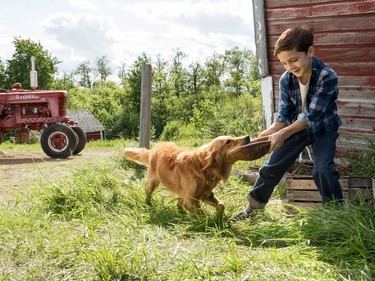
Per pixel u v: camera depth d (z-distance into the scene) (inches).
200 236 145.8
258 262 115.3
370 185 187.6
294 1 279.6
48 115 434.3
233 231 155.7
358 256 119.3
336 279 105.1
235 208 187.9
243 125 747.4
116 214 167.5
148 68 311.0
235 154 159.3
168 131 1509.6
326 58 271.3
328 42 269.3
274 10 288.5
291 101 171.6
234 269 112.4
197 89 2883.9
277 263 114.4
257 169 255.9
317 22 271.9
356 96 262.5
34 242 137.9
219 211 163.6
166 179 188.2
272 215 175.3
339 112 268.5
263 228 150.3
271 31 291.4
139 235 144.3
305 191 190.5
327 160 159.8
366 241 127.0
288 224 148.6
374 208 156.5
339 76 267.3
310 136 164.1
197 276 109.0
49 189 198.4
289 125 161.8
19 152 459.8
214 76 2974.9
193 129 1418.6
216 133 797.9
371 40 255.1
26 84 2158.0
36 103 433.7
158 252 123.6
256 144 157.0
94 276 112.7
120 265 114.6
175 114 2443.4
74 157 406.6
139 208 183.5
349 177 189.9
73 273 115.5
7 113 434.9
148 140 314.3
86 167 267.1
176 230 153.6
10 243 139.7
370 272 108.3
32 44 2197.3
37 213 174.1
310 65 158.1
